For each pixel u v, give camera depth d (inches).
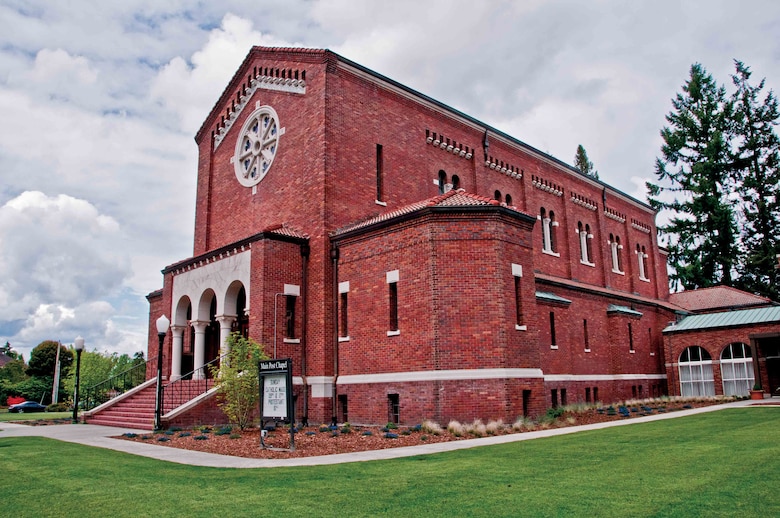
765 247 2391.7
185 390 1021.8
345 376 945.5
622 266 1806.1
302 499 350.3
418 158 1187.3
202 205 1341.0
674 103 2736.2
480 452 555.2
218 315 1029.2
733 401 1327.5
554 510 312.8
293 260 996.6
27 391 2716.5
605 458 491.5
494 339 826.2
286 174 1101.1
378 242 929.5
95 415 1026.1
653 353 1616.6
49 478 439.2
